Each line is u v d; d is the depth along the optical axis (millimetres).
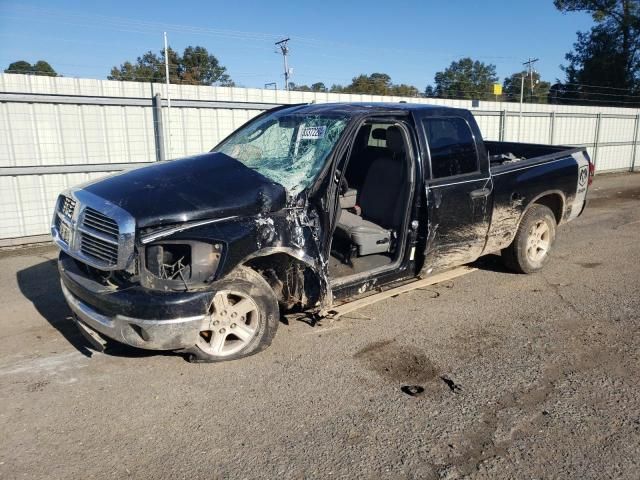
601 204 11672
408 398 3510
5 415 3326
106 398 3516
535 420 3256
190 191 3770
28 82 8117
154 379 3754
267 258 4027
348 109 4602
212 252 3609
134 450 2980
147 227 3490
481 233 5281
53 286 5875
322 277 4035
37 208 8289
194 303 3510
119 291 3508
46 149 8305
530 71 47344
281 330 4562
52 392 3596
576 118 17250
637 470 2799
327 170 4121
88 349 4203
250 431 3152
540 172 5844
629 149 19391
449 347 4273
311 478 2748
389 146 4863
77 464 2865
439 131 4906
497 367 3938
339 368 3912
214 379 3744
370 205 5109
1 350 4246
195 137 9781
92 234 3631
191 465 2854
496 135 15344
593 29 49375
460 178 4980
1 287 5855
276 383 3693
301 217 3949
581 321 4816
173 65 47406
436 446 3006
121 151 9016
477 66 69375
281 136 4707
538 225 6039
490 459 2893
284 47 39250
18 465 2855
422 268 4859
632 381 3727
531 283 5895
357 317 4883
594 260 6883
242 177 4012
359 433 3131
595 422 3229
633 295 5508
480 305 5215
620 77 47906
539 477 2750
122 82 8938
